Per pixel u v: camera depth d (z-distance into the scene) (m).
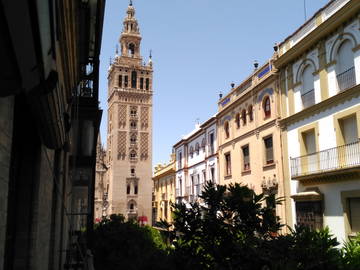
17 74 1.88
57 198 8.05
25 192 4.97
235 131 27.64
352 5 14.97
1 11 1.47
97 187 78.88
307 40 18.16
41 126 3.94
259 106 23.67
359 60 14.90
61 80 5.86
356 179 14.59
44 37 1.79
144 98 81.44
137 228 16.62
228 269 4.61
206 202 5.41
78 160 13.11
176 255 5.12
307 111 18.14
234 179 27.34
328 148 16.59
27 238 4.89
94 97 13.14
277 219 5.28
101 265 14.22
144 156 78.94
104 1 9.31
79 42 9.08
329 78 16.80
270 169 21.83
